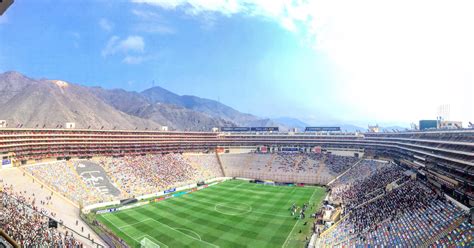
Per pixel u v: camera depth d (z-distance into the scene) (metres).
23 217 51.72
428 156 76.31
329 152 155.00
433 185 68.44
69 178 94.44
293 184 126.56
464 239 39.69
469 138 57.78
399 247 46.91
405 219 55.56
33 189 77.88
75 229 60.12
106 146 126.25
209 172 140.50
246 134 170.38
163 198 97.56
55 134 110.00
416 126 131.38
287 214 81.88
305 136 162.00
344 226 65.38
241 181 134.38
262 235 65.75
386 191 78.69
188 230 68.38
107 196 91.00
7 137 91.56
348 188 100.75
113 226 69.56
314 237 62.75
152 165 126.50
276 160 151.62
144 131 140.50
